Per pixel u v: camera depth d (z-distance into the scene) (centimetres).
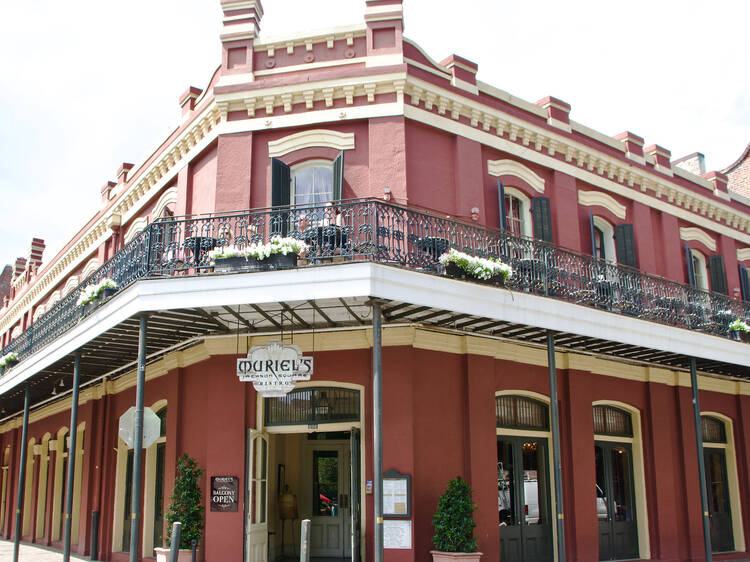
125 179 1756
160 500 1357
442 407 1135
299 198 1199
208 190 1273
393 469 1064
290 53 1253
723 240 1764
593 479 1302
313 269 903
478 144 1272
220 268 948
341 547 1331
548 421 1316
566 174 1408
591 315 1116
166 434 1276
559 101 1441
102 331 1070
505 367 1242
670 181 1609
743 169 2230
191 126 1309
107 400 1586
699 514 1484
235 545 1082
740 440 1659
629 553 1377
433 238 988
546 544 1250
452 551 1018
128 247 1072
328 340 1151
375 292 879
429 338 1139
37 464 2120
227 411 1139
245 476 1107
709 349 1312
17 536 1368
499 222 1265
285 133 1217
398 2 1227
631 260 1454
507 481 1227
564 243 1362
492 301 995
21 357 1616
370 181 1160
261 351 1008
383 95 1197
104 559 1476
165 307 942
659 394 1484
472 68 1305
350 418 1138
